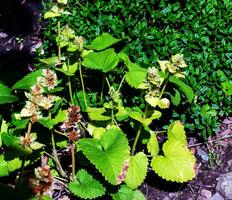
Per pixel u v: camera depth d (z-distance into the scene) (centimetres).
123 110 49
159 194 52
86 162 48
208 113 56
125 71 56
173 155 48
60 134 51
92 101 56
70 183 46
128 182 46
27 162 47
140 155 47
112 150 44
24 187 45
